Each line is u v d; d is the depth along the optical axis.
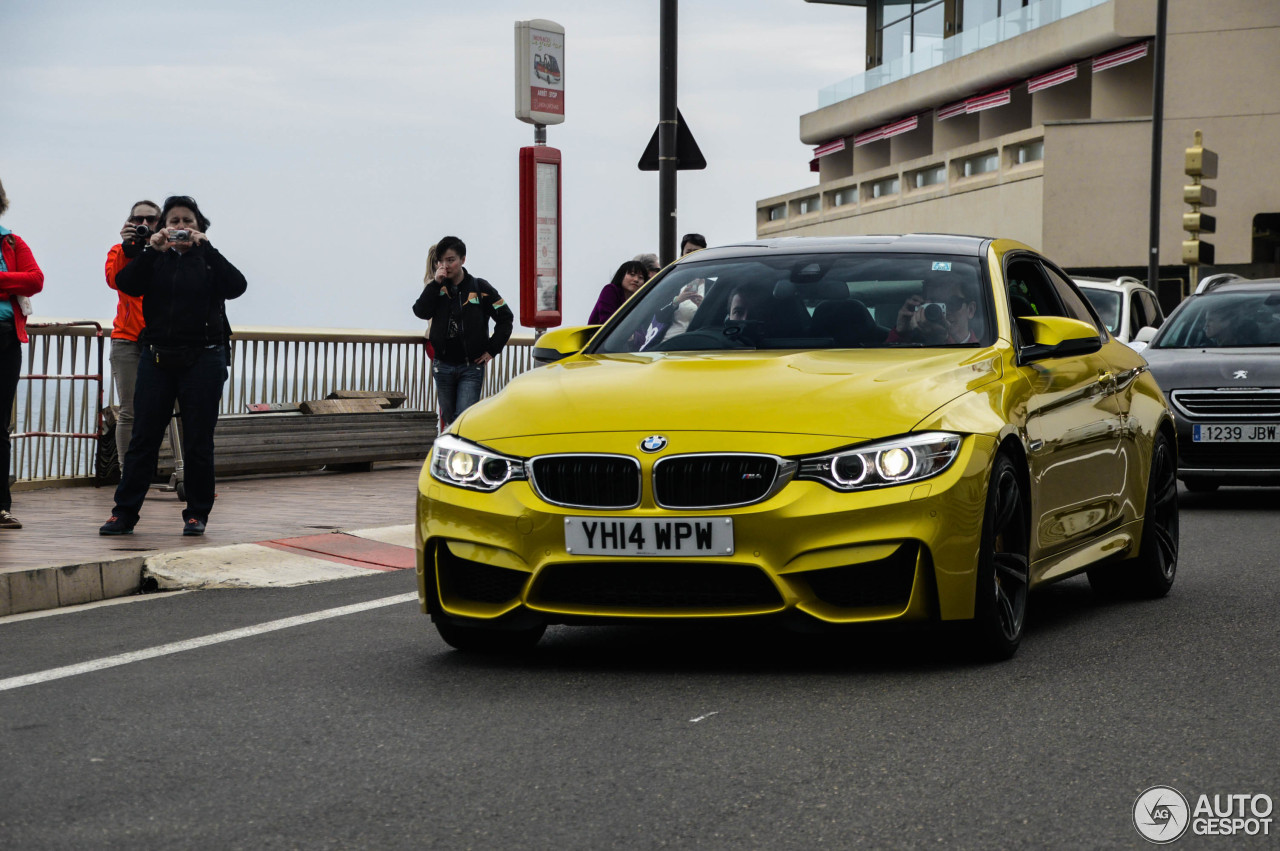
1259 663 5.86
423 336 16.20
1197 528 10.53
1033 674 5.66
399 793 4.17
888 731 4.81
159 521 10.30
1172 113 38.50
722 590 5.44
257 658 6.08
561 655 6.11
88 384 12.99
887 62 49.34
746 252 7.27
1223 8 38.16
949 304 6.63
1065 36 40.75
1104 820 3.90
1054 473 6.43
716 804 4.05
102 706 5.23
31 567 7.62
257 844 3.74
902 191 45.91
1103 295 16.55
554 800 4.10
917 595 5.44
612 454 5.50
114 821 3.92
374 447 14.80
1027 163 40.16
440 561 5.80
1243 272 38.78
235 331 13.95
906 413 5.57
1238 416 11.81
